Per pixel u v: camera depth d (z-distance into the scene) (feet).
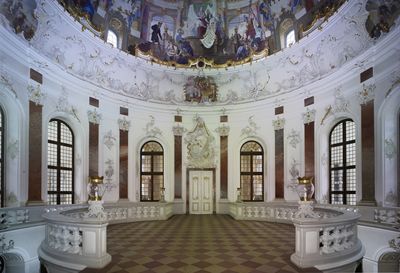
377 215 34.09
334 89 43.80
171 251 26.58
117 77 53.98
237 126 58.75
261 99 56.13
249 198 57.21
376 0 35.14
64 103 43.86
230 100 59.98
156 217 50.06
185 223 45.80
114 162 52.19
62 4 41.06
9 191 35.12
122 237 33.58
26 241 34.17
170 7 57.77
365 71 38.24
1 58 33.06
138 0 54.75
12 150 35.45
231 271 20.93
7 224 32.14
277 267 21.76
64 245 23.35
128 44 55.52
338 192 44.24
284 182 51.55
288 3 50.47
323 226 22.09
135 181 55.31
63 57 44.39
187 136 60.23
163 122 59.21
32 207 36.42
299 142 49.70
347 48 41.57
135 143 55.88
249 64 56.75
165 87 60.18
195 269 21.38
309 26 47.11
